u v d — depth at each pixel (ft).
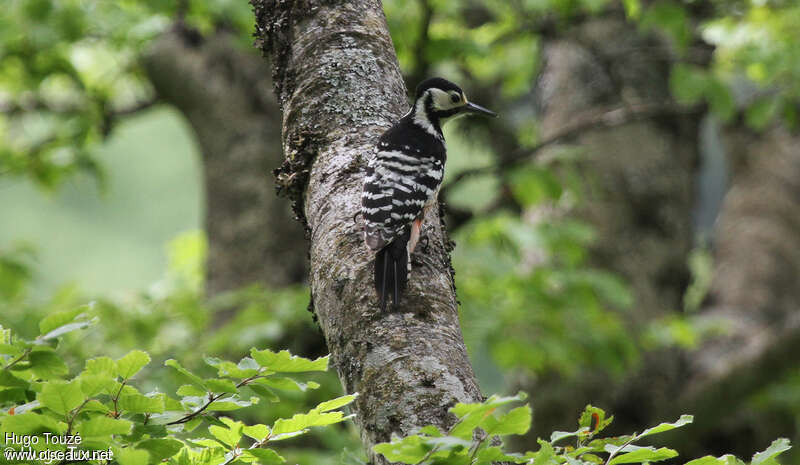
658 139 47.50
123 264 127.75
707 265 53.93
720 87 39.93
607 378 43.24
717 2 46.93
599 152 46.57
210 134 44.65
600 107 47.96
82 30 38.52
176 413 13.58
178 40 45.14
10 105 49.65
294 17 18.31
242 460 14.17
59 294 37.60
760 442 45.98
